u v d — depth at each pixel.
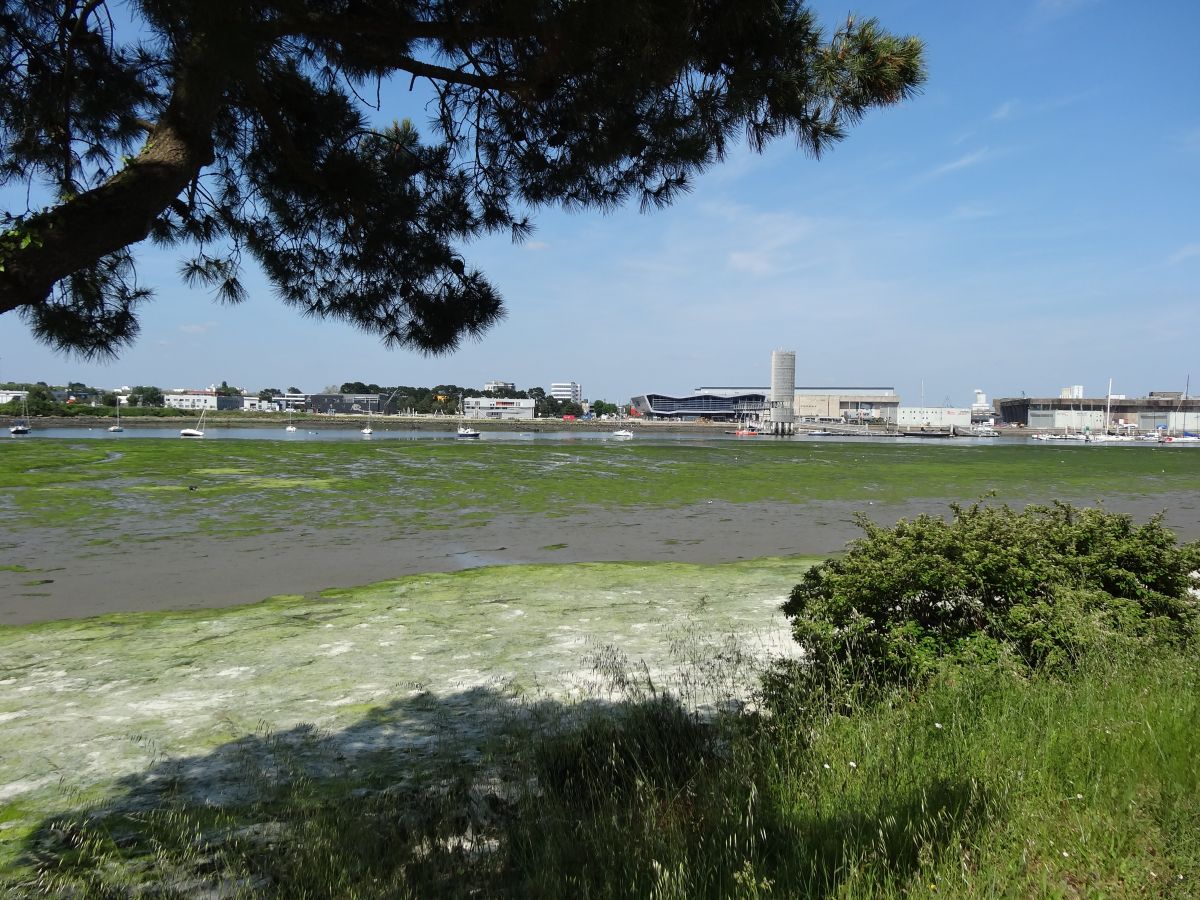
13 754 5.70
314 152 4.34
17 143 4.21
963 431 189.75
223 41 2.91
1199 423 189.12
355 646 8.83
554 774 4.60
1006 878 2.67
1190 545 5.57
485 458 50.03
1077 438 171.25
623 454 59.97
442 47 3.96
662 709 5.12
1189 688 4.13
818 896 2.69
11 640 9.29
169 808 4.65
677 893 2.70
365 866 3.60
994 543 5.25
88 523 19.16
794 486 31.72
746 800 3.48
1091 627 4.58
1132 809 3.07
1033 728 3.82
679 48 3.62
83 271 4.14
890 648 4.73
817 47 4.05
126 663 8.25
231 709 6.68
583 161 4.46
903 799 3.26
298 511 21.91
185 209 4.42
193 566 14.17
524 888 3.19
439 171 4.79
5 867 4.02
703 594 11.62
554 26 3.41
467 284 4.67
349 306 4.77
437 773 5.01
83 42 3.93
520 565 14.35
